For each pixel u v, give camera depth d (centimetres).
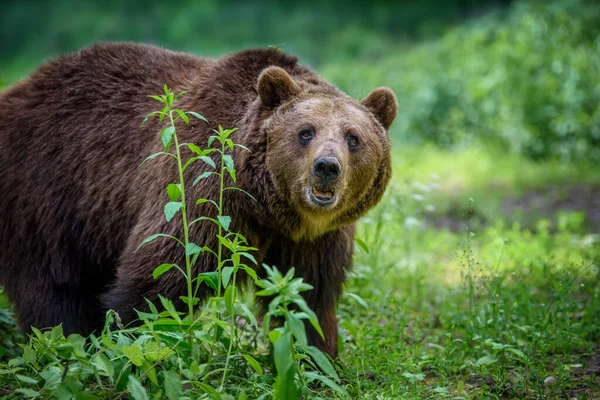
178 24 5491
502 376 977
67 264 1103
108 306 991
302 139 952
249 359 825
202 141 991
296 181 945
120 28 5609
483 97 2975
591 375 1013
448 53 3484
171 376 766
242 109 1016
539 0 3300
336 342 1067
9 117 1145
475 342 1120
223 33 5422
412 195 1443
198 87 1048
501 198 2266
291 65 1082
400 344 1059
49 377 799
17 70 5166
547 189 2361
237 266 828
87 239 1096
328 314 1056
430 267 1577
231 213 959
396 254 1595
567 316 1154
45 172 1104
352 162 973
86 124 1105
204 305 1024
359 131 974
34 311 1095
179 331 844
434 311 1334
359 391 924
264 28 5428
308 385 984
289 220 973
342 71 3778
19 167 1116
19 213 1105
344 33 5094
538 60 2902
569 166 2614
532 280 1384
